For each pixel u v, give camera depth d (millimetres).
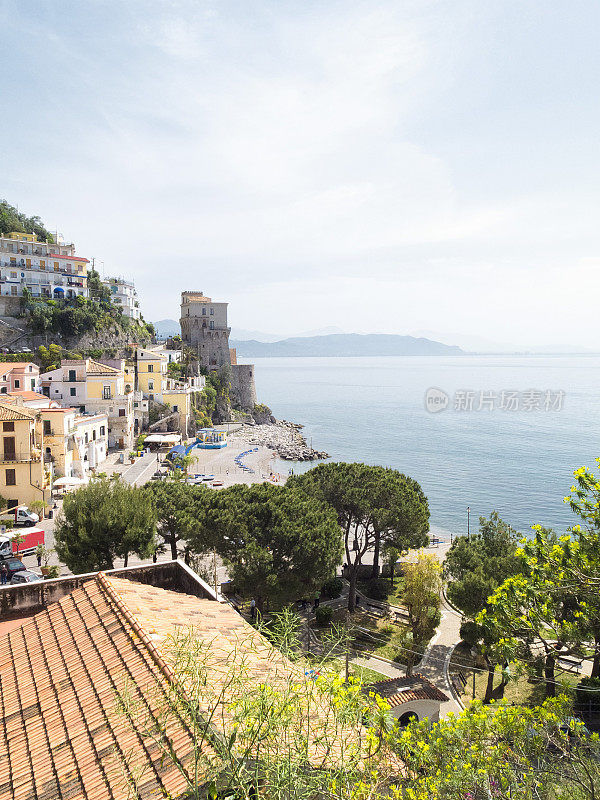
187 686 8766
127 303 147000
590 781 8742
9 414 50406
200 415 126312
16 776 8961
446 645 34781
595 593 10398
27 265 113500
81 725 9602
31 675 11703
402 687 24641
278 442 125438
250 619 32031
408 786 8492
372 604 40312
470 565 33219
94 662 11336
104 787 8062
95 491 29203
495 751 9562
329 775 6629
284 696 7020
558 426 156375
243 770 6164
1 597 16453
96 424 74688
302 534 29078
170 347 144500
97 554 27250
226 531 29812
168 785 7418
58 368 94562
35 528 46031
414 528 37719
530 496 86500
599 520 10312
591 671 28922
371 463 111188
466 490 90250
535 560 10875
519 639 13625
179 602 15055
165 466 82438
